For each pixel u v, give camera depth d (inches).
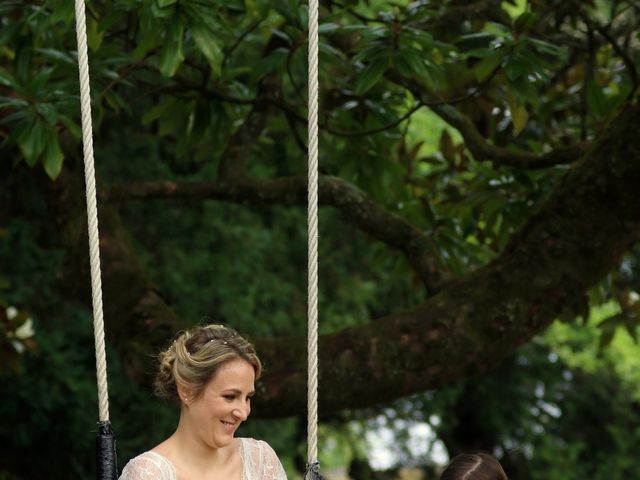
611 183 215.5
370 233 256.5
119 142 461.7
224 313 482.0
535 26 263.4
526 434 603.5
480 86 232.8
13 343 302.0
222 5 210.1
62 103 226.7
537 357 593.9
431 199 318.7
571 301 225.8
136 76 272.1
